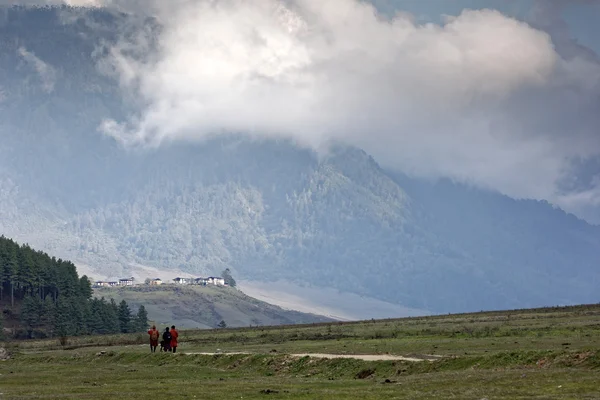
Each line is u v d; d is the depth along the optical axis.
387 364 174.50
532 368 153.50
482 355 169.25
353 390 139.88
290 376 181.50
